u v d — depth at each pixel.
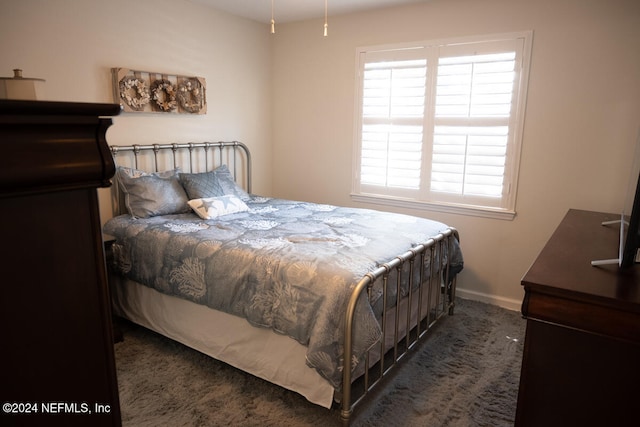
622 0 2.72
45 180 0.52
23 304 0.54
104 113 0.58
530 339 1.34
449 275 3.02
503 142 3.24
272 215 3.21
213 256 2.37
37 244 0.54
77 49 2.88
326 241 2.46
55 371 0.58
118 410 0.67
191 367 2.46
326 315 1.90
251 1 3.53
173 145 3.54
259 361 2.24
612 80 2.81
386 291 2.12
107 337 0.65
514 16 3.08
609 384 1.25
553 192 3.12
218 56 3.87
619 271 1.39
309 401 2.12
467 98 3.34
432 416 2.08
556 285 1.26
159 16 3.34
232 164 4.18
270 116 4.52
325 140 4.18
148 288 2.73
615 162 2.88
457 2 3.29
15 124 0.49
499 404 2.17
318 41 4.06
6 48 2.54
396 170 3.78
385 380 2.36
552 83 3.01
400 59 3.61
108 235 2.90
